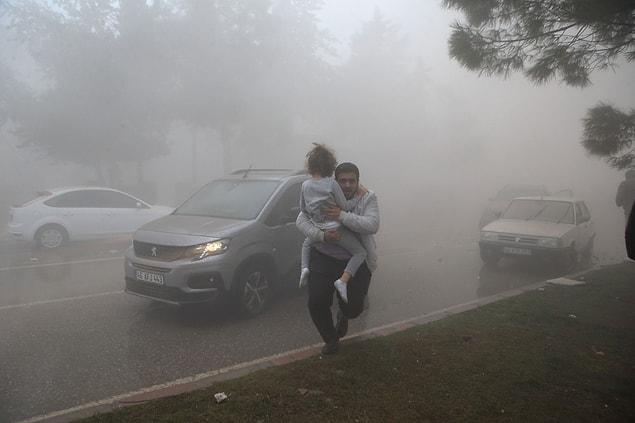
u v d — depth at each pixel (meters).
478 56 6.44
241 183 7.20
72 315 6.22
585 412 3.57
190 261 5.61
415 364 4.30
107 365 4.65
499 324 5.63
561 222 10.59
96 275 8.67
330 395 3.64
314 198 3.99
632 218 2.50
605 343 5.09
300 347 5.25
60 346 5.13
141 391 4.09
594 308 6.44
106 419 3.23
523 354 4.66
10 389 4.11
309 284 4.25
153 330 5.70
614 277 8.52
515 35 6.45
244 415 3.30
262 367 4.24
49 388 4.13
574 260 10.20
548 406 3.63
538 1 5.97
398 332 5.24
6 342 5.23
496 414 3.47
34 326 5.77
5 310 6.41
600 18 5.59
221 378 4.00
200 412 3.34
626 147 6.60
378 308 6.95
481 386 3.91
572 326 5.64
